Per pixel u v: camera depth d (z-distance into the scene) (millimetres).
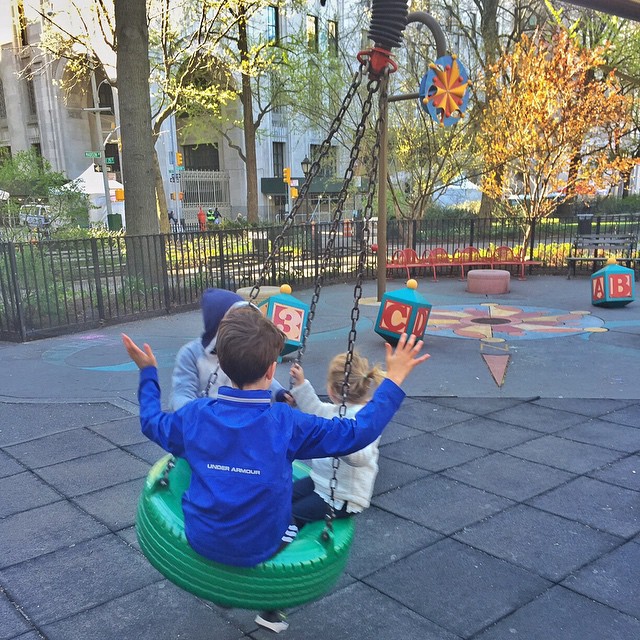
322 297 12352
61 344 8500
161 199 22031
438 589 2865
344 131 20219
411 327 7605
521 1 23609
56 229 19094
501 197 17328
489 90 16312
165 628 2621
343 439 2033
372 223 17688
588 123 14672
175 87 20422
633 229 18188
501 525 3441
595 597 2787
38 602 2807
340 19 26375
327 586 2109
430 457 4398
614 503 3680
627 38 22078
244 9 20594
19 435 5008
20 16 20625
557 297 11797
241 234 12164
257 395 2008
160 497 2250
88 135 43031
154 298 10562
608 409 5387
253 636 2559
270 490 1958
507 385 6125
